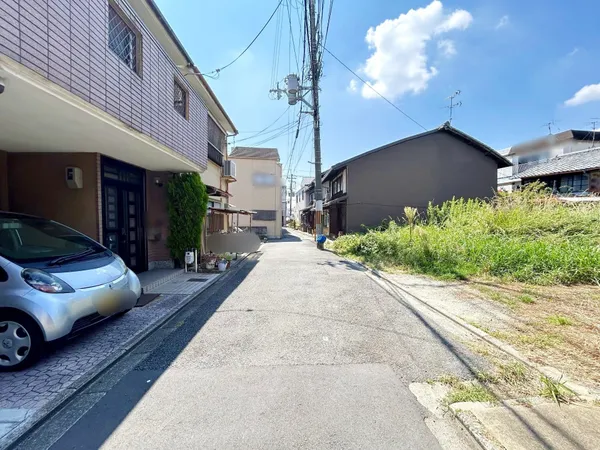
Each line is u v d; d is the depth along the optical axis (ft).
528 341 10.18
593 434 5.70
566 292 15.90
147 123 14.83
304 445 5.61
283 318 12.84
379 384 7.71
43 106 9.87
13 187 16.44
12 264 8.95
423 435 5.90
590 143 67.05
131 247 21.45
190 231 23.89
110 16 12.35
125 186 20.52
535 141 72.84
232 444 5.65
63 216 16.60
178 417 6.45
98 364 8.78
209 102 34.53
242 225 82.02
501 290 16.63
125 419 6.41
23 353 8.47
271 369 8.51
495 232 27.04
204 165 25.09
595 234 22.76
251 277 21.97
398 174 51.08
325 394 7.28
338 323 12.21
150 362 8.99
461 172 51.90
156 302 15.15
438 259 23.89
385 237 32.30
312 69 38.91
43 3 8.41
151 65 15.28
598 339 10.31
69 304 9.07
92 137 13.70
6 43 7.31
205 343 10.34
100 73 11.05
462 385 7.62
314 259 31.68
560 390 7.27
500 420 6.15
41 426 6.22
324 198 79.61
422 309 13.97
